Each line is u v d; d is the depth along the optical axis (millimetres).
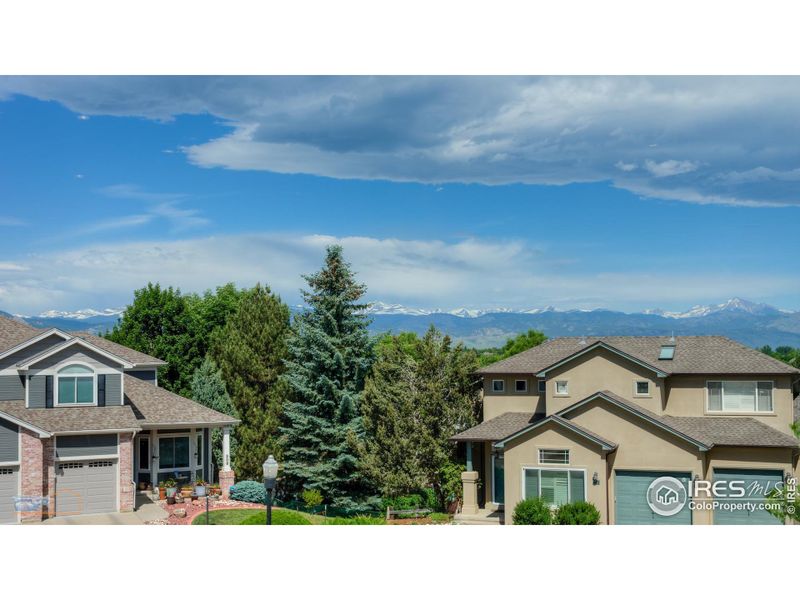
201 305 72375
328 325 48250
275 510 35750
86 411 36500
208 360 52062
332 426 45062
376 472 39844
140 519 34125
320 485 43688
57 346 36562
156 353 59469
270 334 52500
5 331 40875
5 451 33938
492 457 37438
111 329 62094
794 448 32719
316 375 46688
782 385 35500
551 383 37438
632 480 33594
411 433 39750
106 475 35781
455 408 40312
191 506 37094
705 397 36438
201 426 39875
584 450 33062
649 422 33344
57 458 34844
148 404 40125
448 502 38656
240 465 48031
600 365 36688
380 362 42719
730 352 37875
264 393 51375
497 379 40844
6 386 36656
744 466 33438
